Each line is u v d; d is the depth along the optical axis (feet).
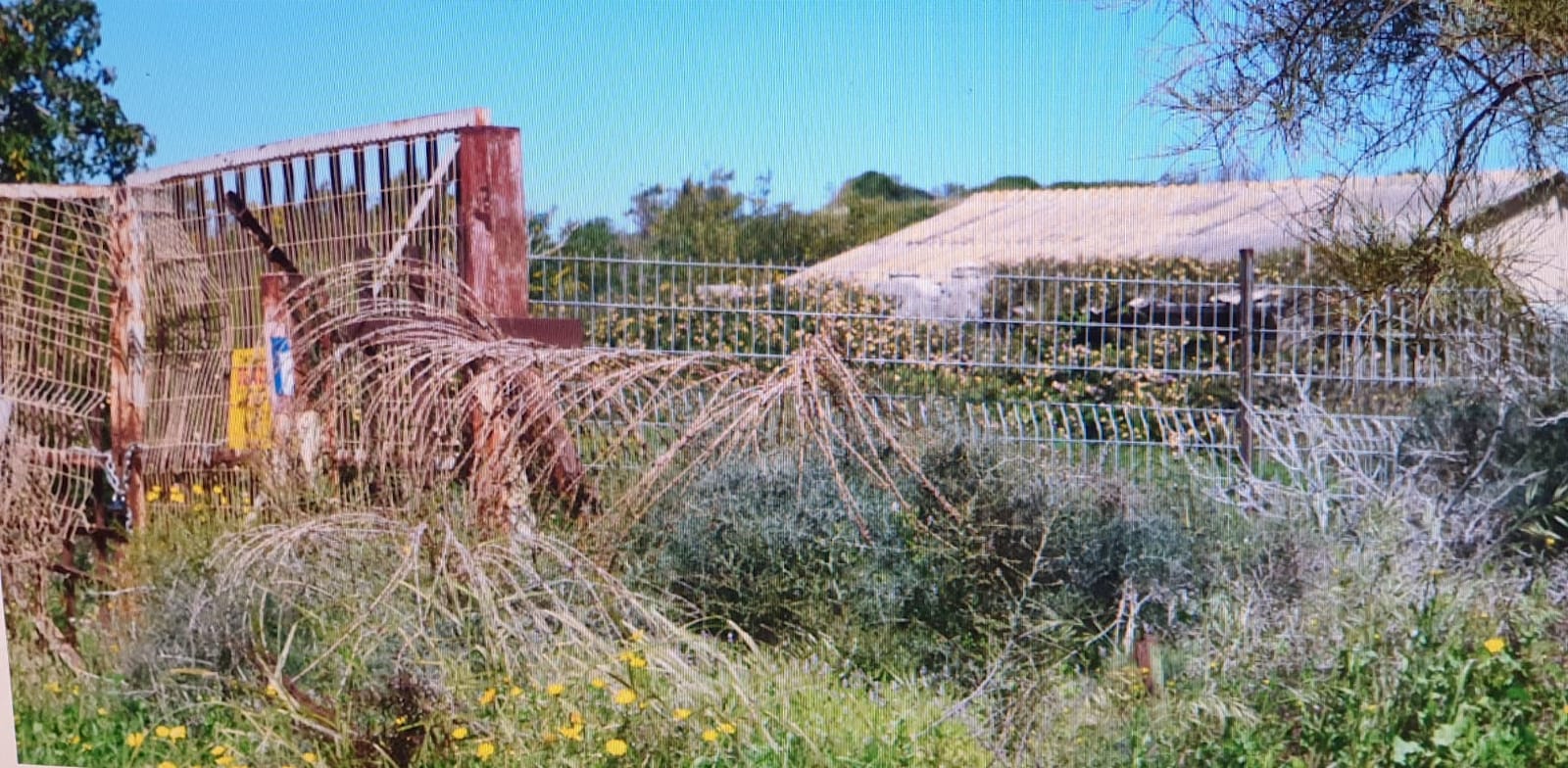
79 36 17.39
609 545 13.30
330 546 12.98
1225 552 12.85
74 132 17.47
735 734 11.66
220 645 13.05
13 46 17.31
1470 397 13.65
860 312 14.64
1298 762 10.94
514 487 13.29
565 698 11.76
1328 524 12.92
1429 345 14.15
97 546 16.11
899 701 12.29
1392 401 14.14
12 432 16.10
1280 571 12.45
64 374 17.02
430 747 11.72
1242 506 13.08
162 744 12.81
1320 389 14.47
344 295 14.62
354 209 15.01
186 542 14.62
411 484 13.26
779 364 14.26
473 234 14.06
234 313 15.72
